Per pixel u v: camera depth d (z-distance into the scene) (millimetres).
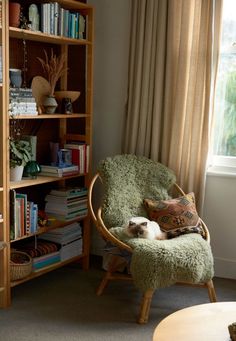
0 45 2611
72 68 3639
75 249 3438
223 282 3387
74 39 3201
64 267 3580
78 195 3400
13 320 2684
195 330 1846
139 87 3438
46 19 2994
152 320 2748
